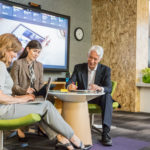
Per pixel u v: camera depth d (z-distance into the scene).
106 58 5.64
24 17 4.09
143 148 2.33
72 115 2.20
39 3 4.45
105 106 2.46
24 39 4.09
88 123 2.30
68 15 5.04
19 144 2.38
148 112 5.09
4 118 1.51
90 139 2.30
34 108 1.59
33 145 2.34
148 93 5.11
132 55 5.18
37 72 2.79
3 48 1.52
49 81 1.86
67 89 2.40
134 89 5.14
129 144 2.46
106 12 5.62
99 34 5.73
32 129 2.79
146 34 5.46
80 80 2.75
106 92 2.53
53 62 4.58
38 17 4.30
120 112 5.05
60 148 1.94
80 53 5.35
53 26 4.57
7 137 2.60
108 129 2.44
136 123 3.69
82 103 2.25
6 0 3.80
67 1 5.01
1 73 1.47
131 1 5.18
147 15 5.46
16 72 2.58
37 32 4.29
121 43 5.37
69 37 4.89
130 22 5.21
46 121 1.70
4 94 1.50
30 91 2.35
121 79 5.36
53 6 4.71
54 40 4.60
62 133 1.73
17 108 1.53
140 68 5.27
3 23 3.78
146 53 5.49
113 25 5.50
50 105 1.71
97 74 2.71
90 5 5.64
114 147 2.34
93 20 5.85
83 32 5.41
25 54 2.69
